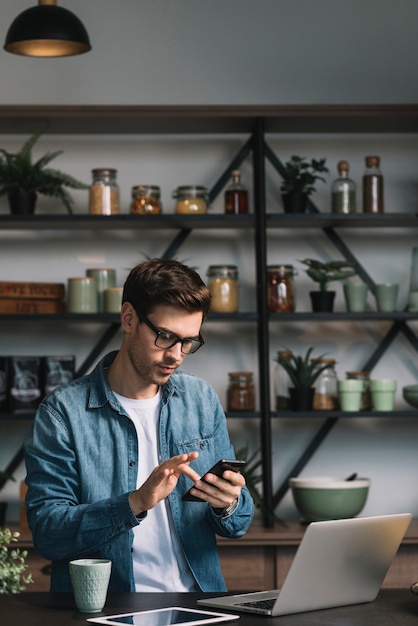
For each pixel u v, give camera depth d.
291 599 1.79
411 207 4.26
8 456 4.07
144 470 2.25
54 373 3.91
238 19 4.25
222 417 2.42
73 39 3.20
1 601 1.96
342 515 3.68
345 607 1.90
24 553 1.83
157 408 2.29
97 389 2.25
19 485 4.06
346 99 4.26
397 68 4.28
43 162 3.90
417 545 3.56
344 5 4.28
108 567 1.85
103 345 4.07
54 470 2.17
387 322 4.18
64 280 4.15
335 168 4.23
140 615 1.77
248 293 4.14
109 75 4.21
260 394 3.85
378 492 4.14
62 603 1.93
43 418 2.22
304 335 4.16
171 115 3.81
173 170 4.20
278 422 4.13
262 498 3.76
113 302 3.84
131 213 3.93
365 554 1.90
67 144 4.19
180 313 2.08
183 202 3.90
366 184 3.96
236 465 1.99
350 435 4.16
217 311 3.86
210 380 4.13
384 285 3.93
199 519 2.23
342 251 4.15
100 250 4.16
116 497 2.01
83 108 3.80
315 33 4.27
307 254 4.19
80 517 2.02
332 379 3.90
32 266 4.15
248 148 4.12
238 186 3.94
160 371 2.12
